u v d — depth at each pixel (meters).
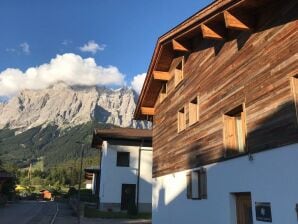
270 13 9.28
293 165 7.85
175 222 14.79
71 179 94.50
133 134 33.06
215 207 11.38
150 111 20.05
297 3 8.28
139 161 32.72
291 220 7.81
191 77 14.47
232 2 9.67
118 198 31.52
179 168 14.80
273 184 8.50
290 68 8.23
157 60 17.08
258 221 9.00
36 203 52.75
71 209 38.84
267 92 9.02
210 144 12.07
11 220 24.77
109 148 32.50
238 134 11.05
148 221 24.28
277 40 8.86
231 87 10.91
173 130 16.06
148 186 32.31
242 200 10.24
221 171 11.16
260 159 9.09
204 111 12.80
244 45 10.41
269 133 8.77
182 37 14.13
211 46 12.80
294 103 7.98
